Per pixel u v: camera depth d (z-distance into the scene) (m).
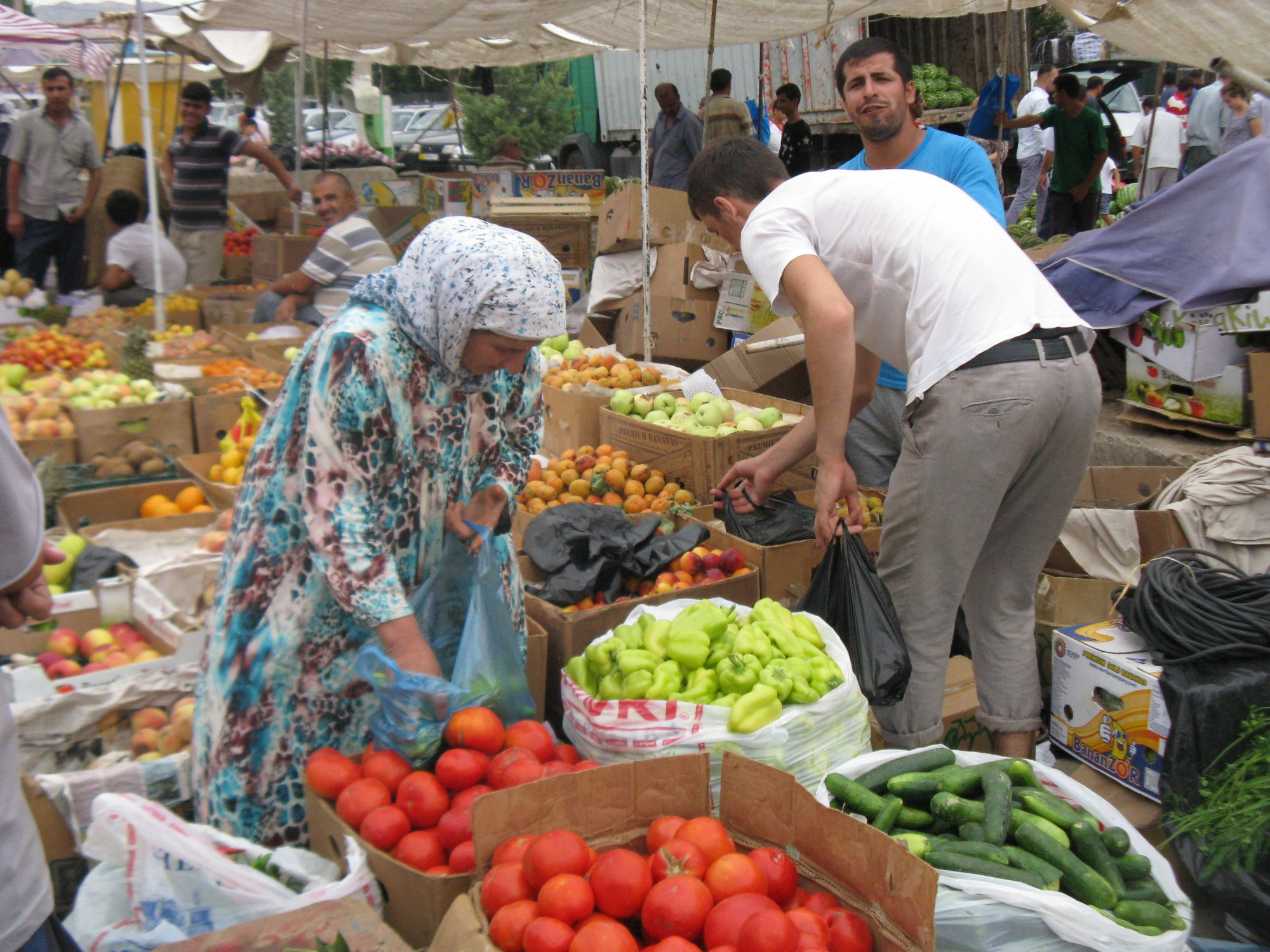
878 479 4.64
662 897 1.90
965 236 2.85
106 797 2.13
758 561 3.70
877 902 1.96
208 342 6.25
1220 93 12.33
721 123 10.31
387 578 2.30
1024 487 2.97
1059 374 2.77
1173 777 2.88
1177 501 3.99
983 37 13.30
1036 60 16.23
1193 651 2.97
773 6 8.74
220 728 2.45
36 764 2.73
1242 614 2.98
